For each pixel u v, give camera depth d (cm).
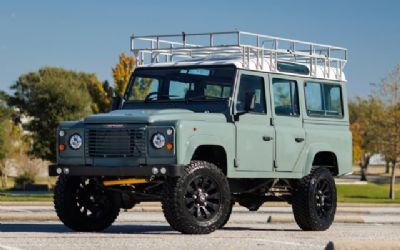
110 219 1391
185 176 1237
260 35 1418
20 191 6050
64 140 1312
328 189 1500
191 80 1398
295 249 1018
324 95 1551
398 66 6669
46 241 1071
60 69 9019
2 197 3609
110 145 1273
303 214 1458
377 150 6550
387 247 888
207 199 1267
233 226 1569
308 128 1495
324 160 1558
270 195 1486
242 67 1379
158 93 1423
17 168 8331
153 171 1234
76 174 1298
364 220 1786
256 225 1619
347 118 1593
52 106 7538
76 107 7569
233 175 1330
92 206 1377
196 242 1073
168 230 1423
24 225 1491
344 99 1595
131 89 1451
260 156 1381
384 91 6662
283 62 1468
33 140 7856
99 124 1283
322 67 1563
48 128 7581
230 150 1323
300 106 1486
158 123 1248
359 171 13350
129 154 1258
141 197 1330
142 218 1800
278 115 1434
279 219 1716
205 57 1453
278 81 1449
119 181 1302
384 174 12569
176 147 1233
